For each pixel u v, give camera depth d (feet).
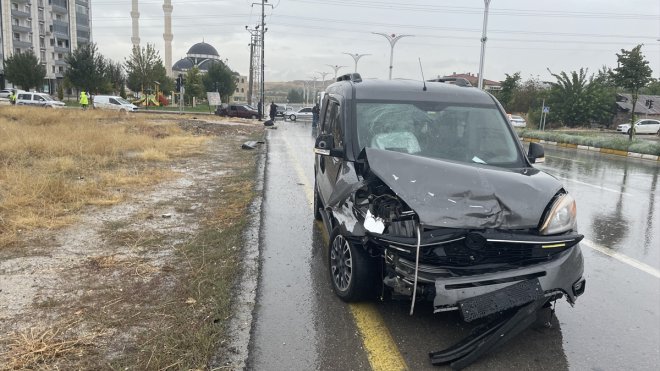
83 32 349.82
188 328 12.36
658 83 201.05
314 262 17.85
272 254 18.61
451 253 11.81
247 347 11.80
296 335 12.58
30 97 151.64
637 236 23.25
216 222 22.71
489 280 11.36
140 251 18.28
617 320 13.97
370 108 16.52
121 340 11.75
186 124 94.43
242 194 28.99
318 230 21.99
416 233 11.82
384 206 12.52
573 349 12.27
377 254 13.42
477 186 12.19
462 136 15.80
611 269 18.38
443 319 13.62
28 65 218.79
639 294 15.94
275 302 14.42
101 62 199.82
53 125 67.31
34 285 14.84
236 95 501.97
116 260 17.21
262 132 85.71
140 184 31.19
